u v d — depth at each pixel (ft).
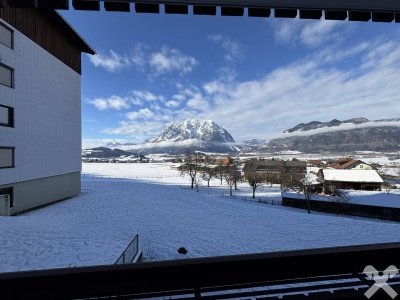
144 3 8.12
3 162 49.19
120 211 65.16
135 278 5.13
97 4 8.10
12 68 51.03
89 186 120.26
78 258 22.99
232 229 55.36
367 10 8.48
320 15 8.68
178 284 5.26
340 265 5.82
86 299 4.91
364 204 88.43
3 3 7.59
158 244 40.98
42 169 61.72
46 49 62.75
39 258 22.61
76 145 81.25
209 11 8.43
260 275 5.51
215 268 5.40
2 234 29.27
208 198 108.78
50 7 7.85
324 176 146.10
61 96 70.44
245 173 237.66
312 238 51.29
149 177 232.32
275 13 8.54
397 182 182.50
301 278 5.66
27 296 4.73
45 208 60.90
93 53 84.94
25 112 54.85
